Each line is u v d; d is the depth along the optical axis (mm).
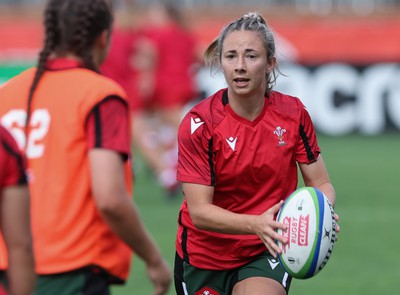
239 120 16688
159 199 42906
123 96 13961
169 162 43938
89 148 13656
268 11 74062
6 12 75062
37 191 13836
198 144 16672
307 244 15195
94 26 14453
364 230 34750
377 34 66438
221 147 16641
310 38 66938
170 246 31141
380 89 66500
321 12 73375
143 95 46781
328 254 15508
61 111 13938
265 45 16344
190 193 16625
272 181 16984
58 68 14367
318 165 17234
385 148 60969
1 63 54906
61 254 13680
